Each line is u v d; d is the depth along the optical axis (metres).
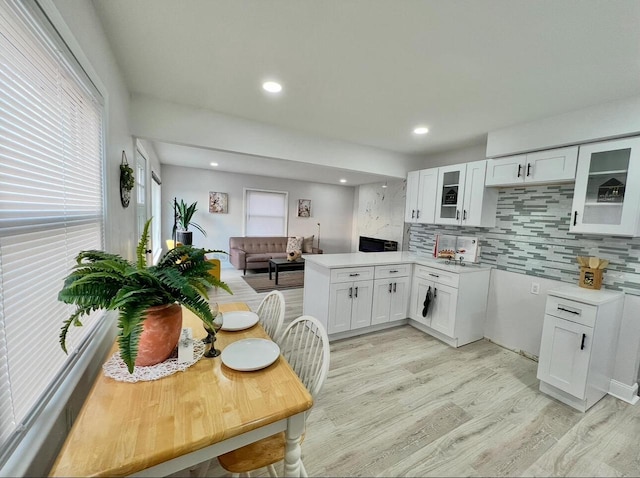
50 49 0.94
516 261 2.86
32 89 0.86
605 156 2.06
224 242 6.69
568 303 2.00
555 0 1.14
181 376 1.07
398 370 2.39
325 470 1.42
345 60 1.68
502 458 1.53
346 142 3.37
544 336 2.12
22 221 0.81
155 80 2.03
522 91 1.95
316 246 7.73
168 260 1.19
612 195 2.02
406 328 3.36
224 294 4.57
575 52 1.48
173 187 6.05
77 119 1.20
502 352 2.80
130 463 0.70
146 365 1.11
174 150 4.27
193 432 0.80
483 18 1.27
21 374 0.81
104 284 0.98
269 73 1.88
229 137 2.66
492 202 2.97
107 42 1.53
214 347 1.30
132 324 0.91
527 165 2.52
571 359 1.97
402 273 3.27
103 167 1.51
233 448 0.89
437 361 2.57
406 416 1.83
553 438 1.68
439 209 3.35
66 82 1.09
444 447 1.59
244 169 5.87
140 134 2.30
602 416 1.89
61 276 1.07
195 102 2.40
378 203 6.20
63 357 1.08
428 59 1.62
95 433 0.78
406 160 3.88
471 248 3.04
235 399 0.96
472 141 3.18
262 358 1.21
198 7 1.29
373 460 1.49
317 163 3.18
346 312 2.92
